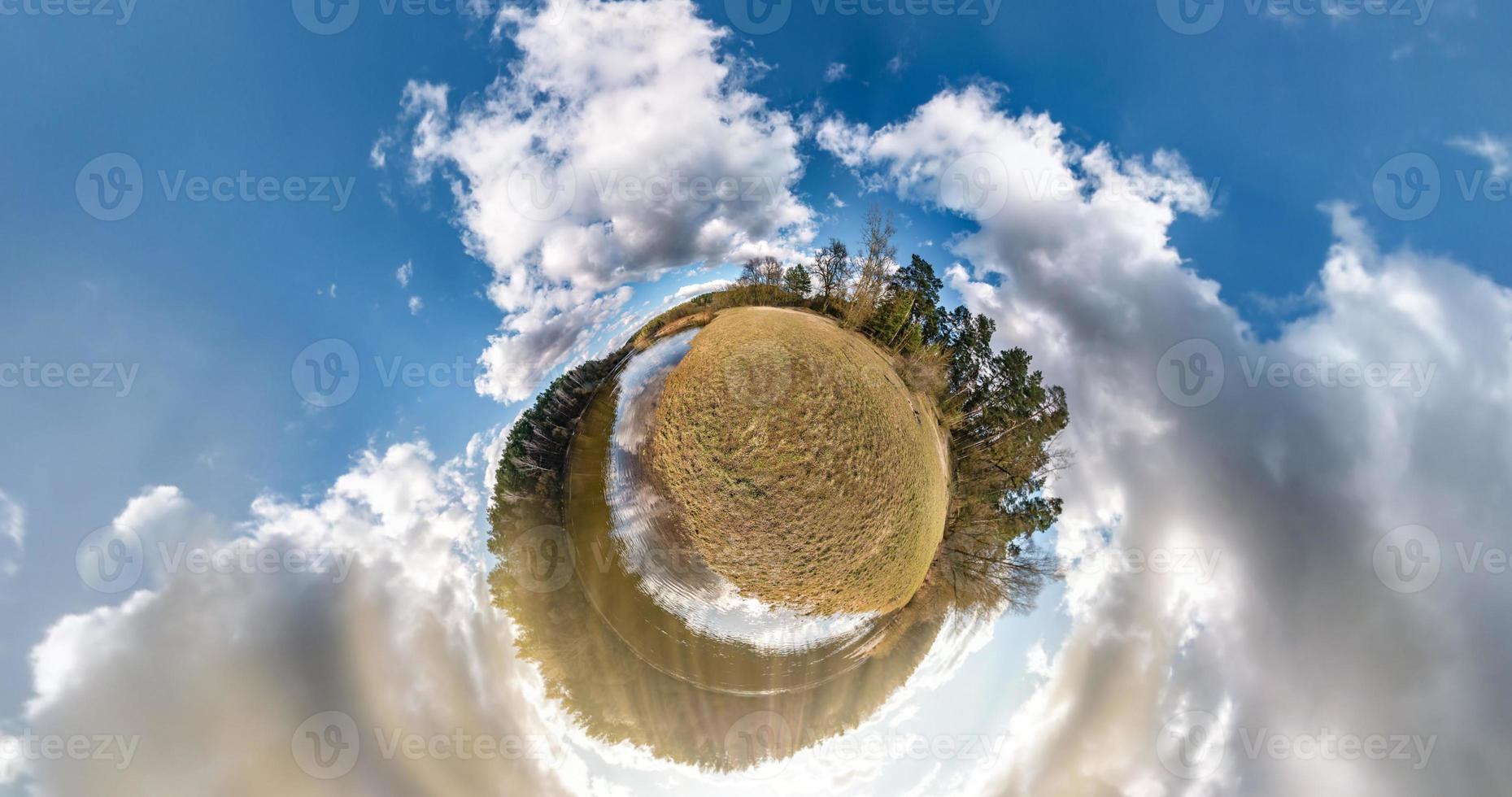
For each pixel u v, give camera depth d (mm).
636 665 22422
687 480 21266
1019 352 25250
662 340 25656
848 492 20000
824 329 23016
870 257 25000
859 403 20641
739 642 21844
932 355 24938
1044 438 25125
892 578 21047
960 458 24344
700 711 22016
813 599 21109
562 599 23203
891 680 22406
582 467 24172
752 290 26516
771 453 20125
